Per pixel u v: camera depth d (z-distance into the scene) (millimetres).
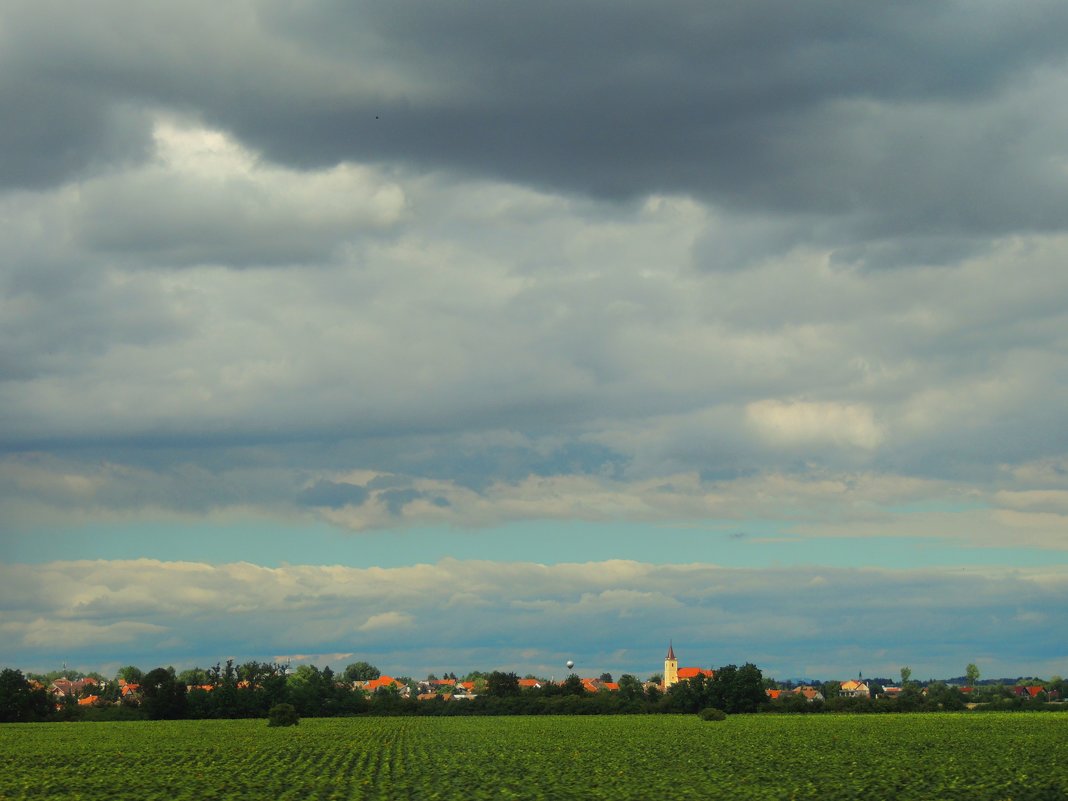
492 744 115438
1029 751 98250
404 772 78000
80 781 71188
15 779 72875
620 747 108688
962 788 65875
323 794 62062
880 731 142375
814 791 63562
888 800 60312
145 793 63656
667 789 65312
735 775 74938
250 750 104125
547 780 71250
